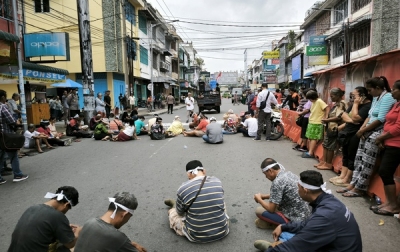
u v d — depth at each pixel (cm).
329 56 2720
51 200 298
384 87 463
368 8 2081
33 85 1669
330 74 951
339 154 659
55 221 282
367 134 491
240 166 738
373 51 2000
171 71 5038
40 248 273
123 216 273
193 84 7450
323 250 252
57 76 1436
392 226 400
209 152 920
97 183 630
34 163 834
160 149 991
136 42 3094
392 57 575
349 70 794
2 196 572
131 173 700
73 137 1240
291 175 387
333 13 2662
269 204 390
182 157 858
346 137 556
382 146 434
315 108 780
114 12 2566
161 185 606
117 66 2619
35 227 273
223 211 388
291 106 1362
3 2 1323
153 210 483
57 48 1437
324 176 632
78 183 634
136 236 401
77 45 2528
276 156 839
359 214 440
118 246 254
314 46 2728
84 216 465
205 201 374
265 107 1095
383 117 452
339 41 2503
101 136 1227
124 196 275
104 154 933
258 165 742
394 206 432
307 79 3275
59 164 812
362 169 493
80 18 1444
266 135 1111
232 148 973
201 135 1245
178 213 394
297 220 377
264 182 605
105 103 1717
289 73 4262
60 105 1730
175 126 1299
